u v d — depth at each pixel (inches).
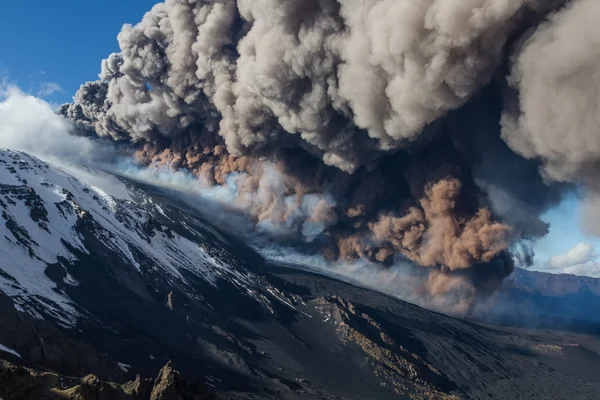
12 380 518.6
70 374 721.6
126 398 624.4
